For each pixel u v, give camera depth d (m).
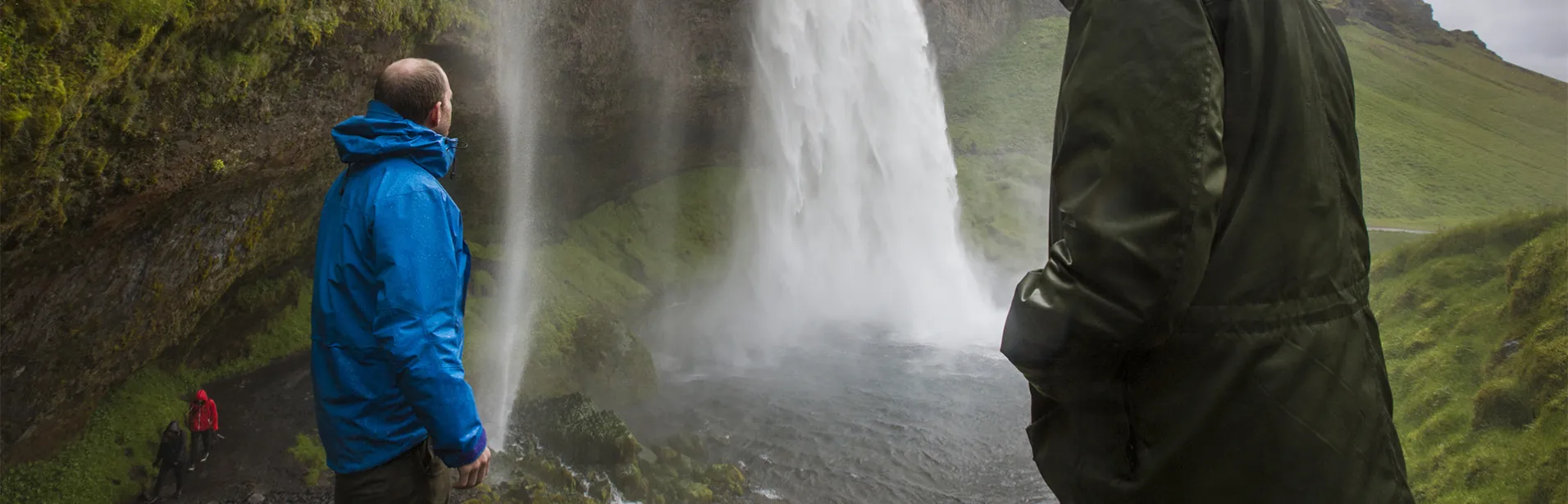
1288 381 1.54
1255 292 1.56
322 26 10.63
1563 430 9.06
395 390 2.37
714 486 14.88
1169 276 1.39
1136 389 1.62
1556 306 11.27
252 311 16.36
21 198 7.26
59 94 6.59
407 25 13.16
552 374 18.62
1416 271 16.08
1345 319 1.66
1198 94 1.46
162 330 12.24
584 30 21.14
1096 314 1.41
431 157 2.46
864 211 36.84
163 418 13.76
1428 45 99.50
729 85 30.69
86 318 10.25
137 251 10.26
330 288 2.35
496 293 21.55
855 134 36.62
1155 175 1.42
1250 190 1.59
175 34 8.06
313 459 13.66
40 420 11.09
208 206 11.12
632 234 30.11
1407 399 12.77
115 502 11.91
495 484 13.59
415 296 2.23
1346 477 1.57
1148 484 1.60
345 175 2.47
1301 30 1.70
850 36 36.31
